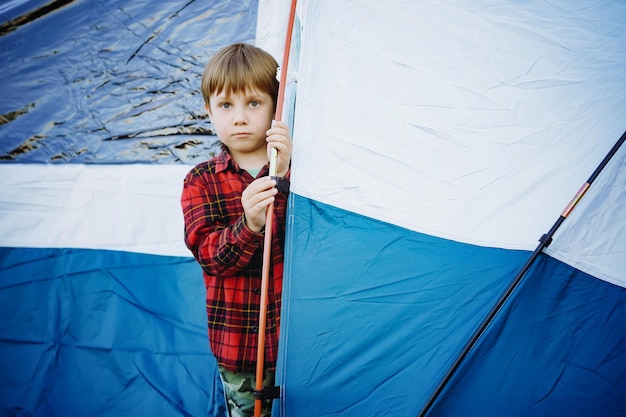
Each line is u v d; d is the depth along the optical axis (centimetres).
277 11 169
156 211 172
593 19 139
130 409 159
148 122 175
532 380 128
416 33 142
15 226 172
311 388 133
